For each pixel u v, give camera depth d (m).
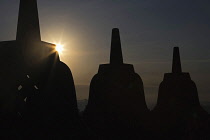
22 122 9.43
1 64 9.66
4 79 9.56
